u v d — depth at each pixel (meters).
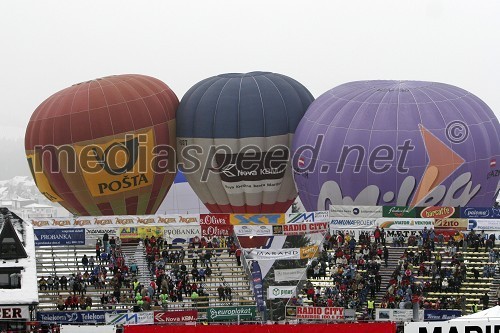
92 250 95.12
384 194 98.62
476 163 99.69
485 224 95.62
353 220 95.88
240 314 82.69
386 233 95.38
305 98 107.75
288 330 54.19
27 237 81.25
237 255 93.00
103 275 89.56
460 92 103.88
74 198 105.50
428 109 100.44
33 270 76.75
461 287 88.62
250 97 105.88
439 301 85.88
